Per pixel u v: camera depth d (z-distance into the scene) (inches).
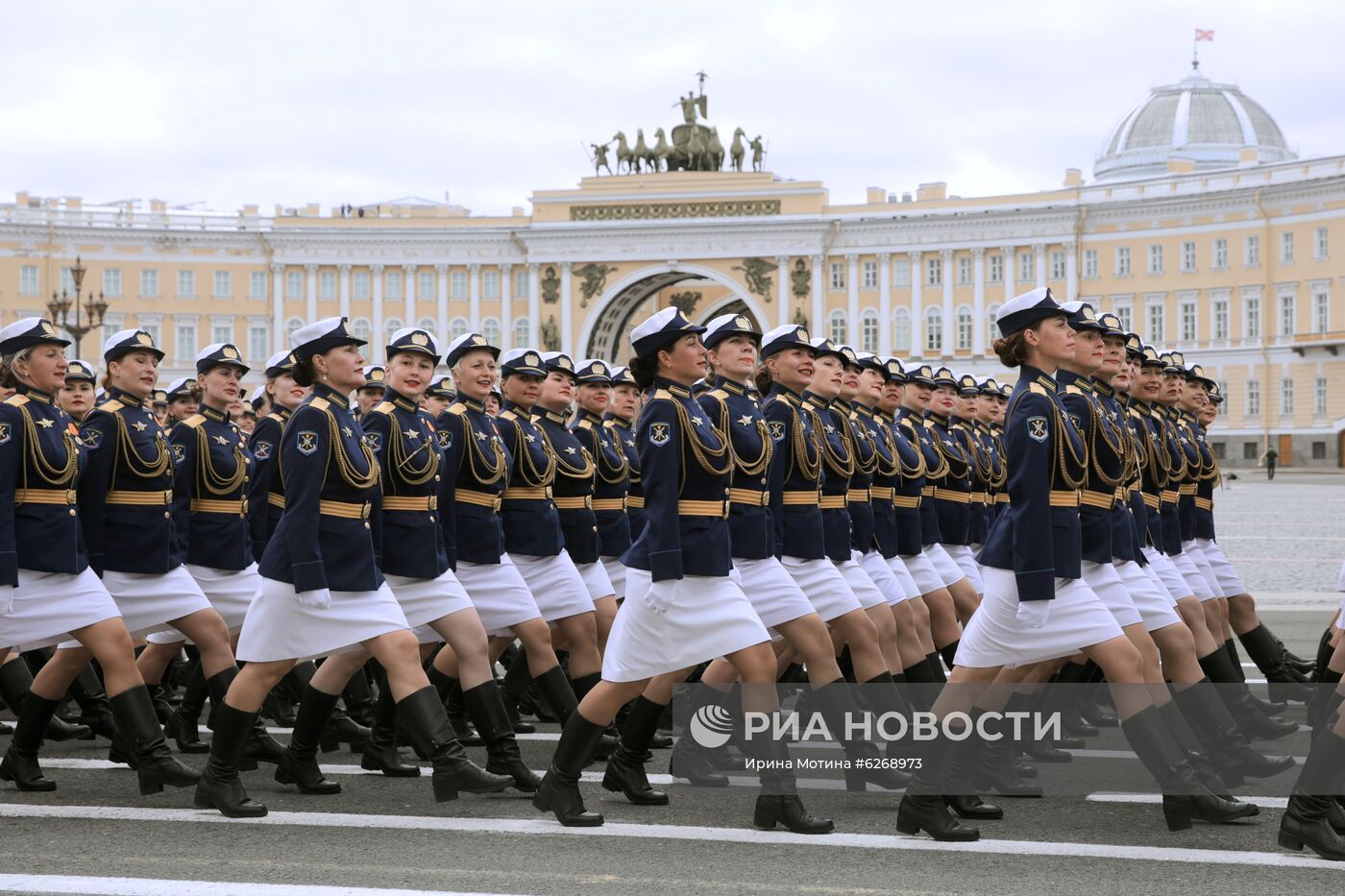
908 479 565.3
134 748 406.3
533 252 3777.1
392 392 443.8
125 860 347.9
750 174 3720.5
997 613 372.2
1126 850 354.0
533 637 468.1
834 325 3698.3
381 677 458.3
